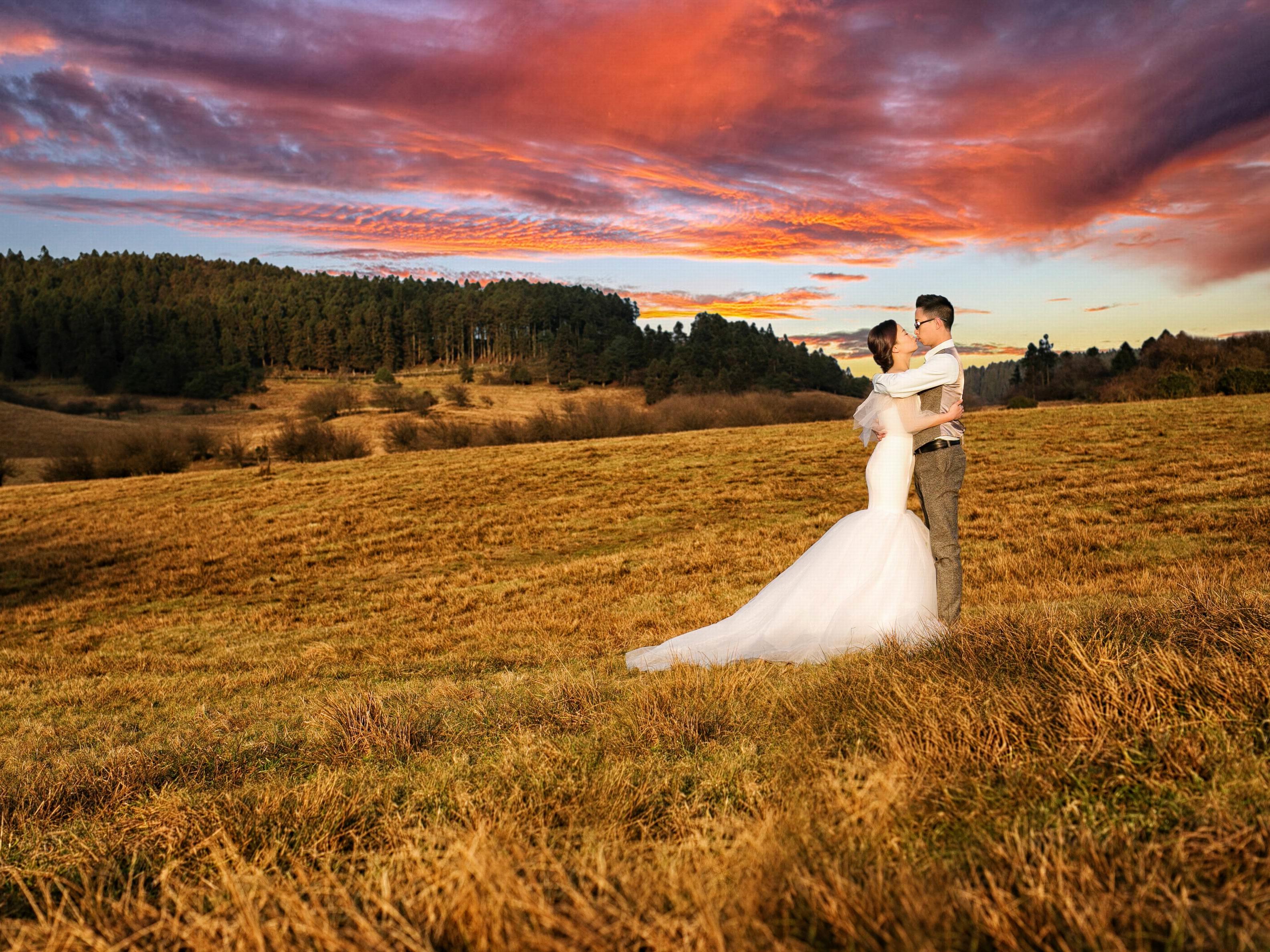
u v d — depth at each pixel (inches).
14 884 84.3
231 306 7057.1
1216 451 709.9
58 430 3061.0
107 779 134.3
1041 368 4527.6
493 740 132.3
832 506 729.6
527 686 192.7
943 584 173.6
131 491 1126.4
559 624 370.9
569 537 715.4
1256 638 113.4
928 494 176.4
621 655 246.4
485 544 720.3
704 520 725.3
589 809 86.4
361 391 5068.9
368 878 72.3
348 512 899.4
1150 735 80.6
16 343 5285.4
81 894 77.0
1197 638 123.9
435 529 789.9
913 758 85.4
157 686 313.3
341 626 470.0
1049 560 354.9
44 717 271.0
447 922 57.8
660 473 977.5
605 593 468.1
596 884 63.6
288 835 90.0
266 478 1151.0
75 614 596.4
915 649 143.9
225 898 70.4
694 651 185.0
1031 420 1074.1
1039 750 84.4
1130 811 69.7
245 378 5255.9
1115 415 1019.3
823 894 55.0
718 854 68.8
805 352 5895.7
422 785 106.4
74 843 95.3
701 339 6048.2
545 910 54.7
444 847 76.0
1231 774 71.3
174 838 91.6
